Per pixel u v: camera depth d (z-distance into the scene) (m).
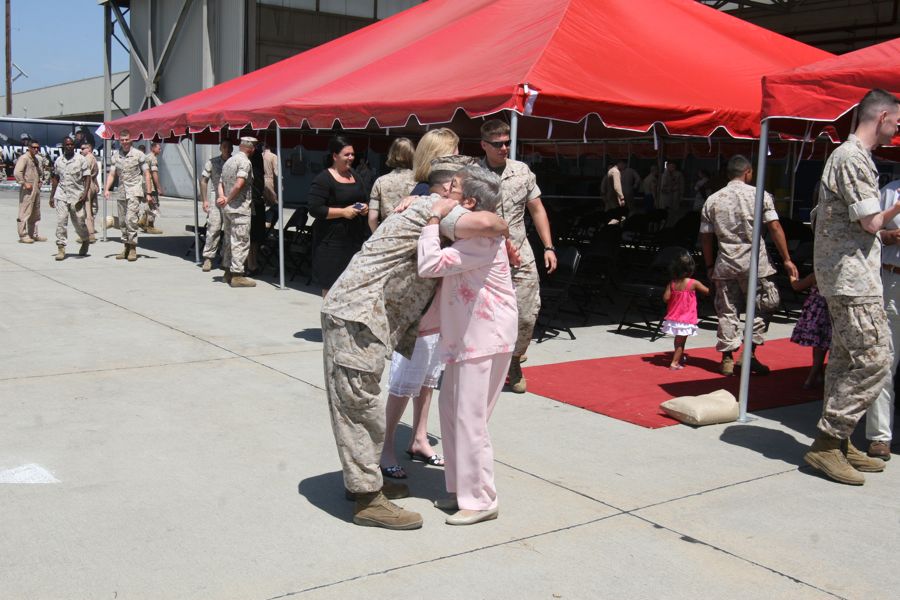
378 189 6.01
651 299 10.28
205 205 12.90
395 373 4.37
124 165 13.37
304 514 3.96
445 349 3.83
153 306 9.56
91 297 10.03
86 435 5.03
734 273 6.82
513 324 3.84
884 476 4.75
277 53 29.00
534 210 6.04
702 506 4.21
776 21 20.41
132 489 4.22
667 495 4.34
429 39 10.84
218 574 3.35
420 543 3.69
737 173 6.89
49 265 12.80
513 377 6.28
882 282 4.89
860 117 4.57
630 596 3.28
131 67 34.97
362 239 7.25
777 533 3.91
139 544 3.60
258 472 4.50
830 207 4.55
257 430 5.21
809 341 6.41
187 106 14.48
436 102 8.02
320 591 3.24
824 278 4.59
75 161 13.41
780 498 4.35
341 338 3.68
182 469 4.51
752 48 11.30
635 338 8.70
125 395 5.91
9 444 4.83
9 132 32.47
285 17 28.95
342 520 3.91
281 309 9.65
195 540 3.65
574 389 6.45
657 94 8.33
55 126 32.94
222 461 4.65
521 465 4.73
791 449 5.17
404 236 3.69
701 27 11.03
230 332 8.22
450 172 3.84
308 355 7.31
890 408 4.97
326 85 10.73
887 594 3.35
